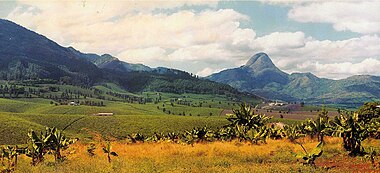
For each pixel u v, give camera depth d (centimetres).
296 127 6606
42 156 3419
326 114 5678
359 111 5650
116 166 2527
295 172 2145
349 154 2967
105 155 3656
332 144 4028
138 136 8612
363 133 3069
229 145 4122
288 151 3309
